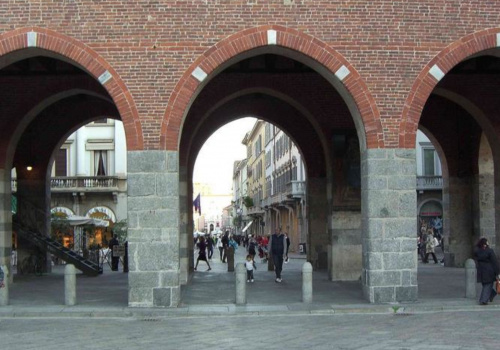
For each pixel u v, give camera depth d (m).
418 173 50.69
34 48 16.77
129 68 16.70
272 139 71.06
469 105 23.97
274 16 16.95
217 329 13.51
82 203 47.69
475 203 28.42
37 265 27.64
